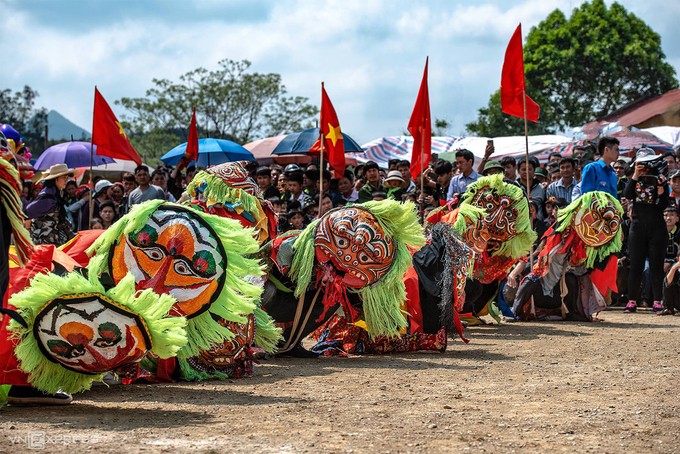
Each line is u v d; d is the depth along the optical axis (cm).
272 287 898
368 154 2597
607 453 502
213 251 719
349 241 871
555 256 1270
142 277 716
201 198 911
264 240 918
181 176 1562
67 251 734
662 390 709
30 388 632
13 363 616
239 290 728
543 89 5112
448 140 2723
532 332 1145
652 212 1374
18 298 598
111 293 603
